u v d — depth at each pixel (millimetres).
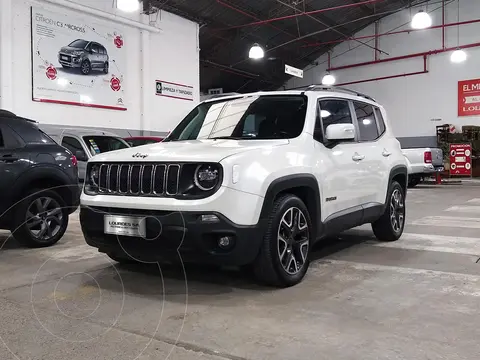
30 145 5633
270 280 3697
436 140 20125
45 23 11461
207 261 3396
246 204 3391
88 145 9461
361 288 3754
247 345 2652
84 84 12492
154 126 14602
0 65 10602
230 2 15250
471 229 6570
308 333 2820
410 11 20406
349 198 4676
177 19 15227
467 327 2902
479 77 19141
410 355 2502
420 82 20500
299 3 16312
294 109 4426
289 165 3805
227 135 4465
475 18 19109
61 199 5840
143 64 14109
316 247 5445
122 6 10211
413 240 5824
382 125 5816
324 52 22734
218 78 20250
